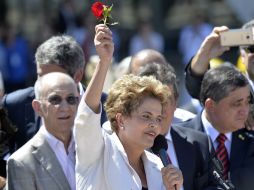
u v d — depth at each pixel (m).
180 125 14.71
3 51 35.03
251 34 14.62
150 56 16.56
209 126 14.59
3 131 14.11
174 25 46.97
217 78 14.30
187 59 36.78
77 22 36.47
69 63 14.84
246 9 31.12
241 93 14.20
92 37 34.34
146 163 11.98
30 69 34.81
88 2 38.72
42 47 15.04
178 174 11.57
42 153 12.59
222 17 44.75
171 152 13.39
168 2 47.69
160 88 11.63
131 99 11.58
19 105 14.95
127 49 43.84
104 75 11.30
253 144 14.62
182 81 31.88
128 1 47.38
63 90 12.78
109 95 11.80
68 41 15.02
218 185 13.36
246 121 14.74
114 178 11.53
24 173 12.39
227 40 14.97
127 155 11.77
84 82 22.59
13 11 46.72
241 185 14.20
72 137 12.87
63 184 12.48
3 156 13.98
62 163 12.66
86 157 11.51
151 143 11.55
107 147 11.66
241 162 14.47
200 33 36.50
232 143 14.59
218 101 14.29
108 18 11.79
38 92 12.98
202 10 42.06
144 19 41.06
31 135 14.79
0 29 35.41
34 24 45.53
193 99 17.48
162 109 11.80
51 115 12.73
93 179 11.52
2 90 15.01
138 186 11.64
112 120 11.80
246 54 15.48
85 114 11.33
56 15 37.00
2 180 13.15
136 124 11.54
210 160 13.54
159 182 11.93
